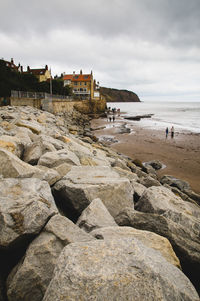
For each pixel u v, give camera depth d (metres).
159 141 25.47
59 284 1.85
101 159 8.78
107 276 1.89
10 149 5.72
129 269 1.97
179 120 55.47
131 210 4.14
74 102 52.19
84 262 2.05
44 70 65.94
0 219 2.83
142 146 22.36
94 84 87.38
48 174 4.65
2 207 2.97
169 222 3.71
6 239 2.71
